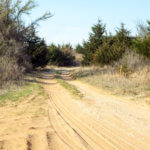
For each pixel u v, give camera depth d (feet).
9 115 21.02
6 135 14.74
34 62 95.35
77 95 34.55
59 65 165.99
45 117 20.33
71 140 13.92
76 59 199.11
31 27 81.56
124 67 49.01
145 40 52.49
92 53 98.12
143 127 17.13
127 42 84.12
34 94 34.19
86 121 19.16
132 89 35.35
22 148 12.07
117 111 22.94
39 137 14.25
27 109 23.79
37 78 64.34
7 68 47.09
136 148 12.73
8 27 70.28
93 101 29.19
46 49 102.58
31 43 94.07
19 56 69.97
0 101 27.89
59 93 37.52
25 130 15.99
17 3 74.64
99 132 15.93
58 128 16.76
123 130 16.40
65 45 180.86
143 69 45.98
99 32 102.47
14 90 37.47
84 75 68.64
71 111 23.45
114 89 38.11
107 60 71.20
